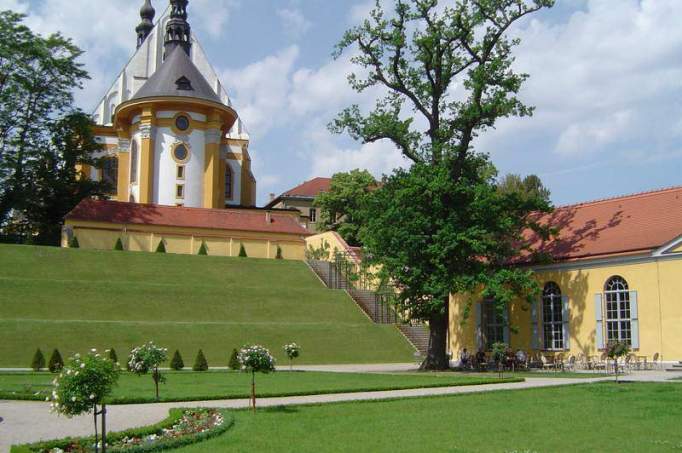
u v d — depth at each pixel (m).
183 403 19.77
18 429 15.30
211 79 99.06
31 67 62.75
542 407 18.31
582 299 37.09
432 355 35.94
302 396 21.77
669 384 24.58
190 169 76.50
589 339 36.53
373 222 35.81
